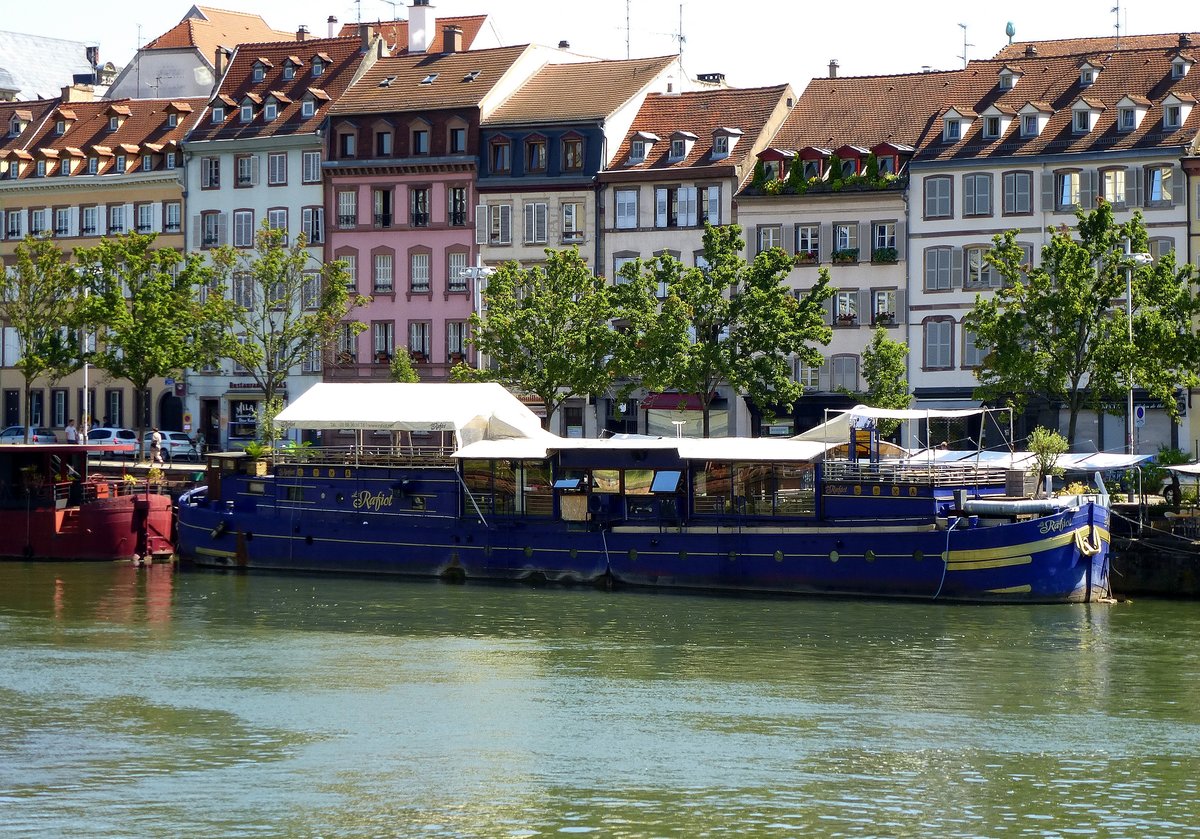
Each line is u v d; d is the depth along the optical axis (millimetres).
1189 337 78000
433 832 34062
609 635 55781
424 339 115250
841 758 39688
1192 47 102688
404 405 73312
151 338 101750
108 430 112688
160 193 123125
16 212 128750
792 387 92625
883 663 50812
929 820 35031
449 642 54656
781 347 91875
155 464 90375
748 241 106188
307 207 118188
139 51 138375
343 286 106500
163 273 104688
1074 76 103062
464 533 69875
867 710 44594
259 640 55156
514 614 60438
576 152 110812
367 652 52938
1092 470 67938
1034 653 52406
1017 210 100062
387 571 71375
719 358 91500
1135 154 97438
